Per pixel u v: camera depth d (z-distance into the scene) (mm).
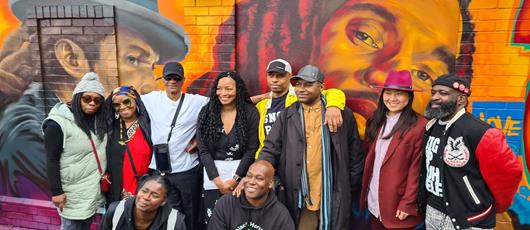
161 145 3121
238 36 3580
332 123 2734
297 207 2898
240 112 3043
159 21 3672
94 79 3031
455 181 2412
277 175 3033
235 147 3049
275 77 3074
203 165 3127
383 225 2816
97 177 3133
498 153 2258
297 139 2867
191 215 3273
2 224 4395
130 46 3779
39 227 4289
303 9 3432
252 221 2654
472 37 3086
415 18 3229
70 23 3854
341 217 2842
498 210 2475
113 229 2463
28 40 3998
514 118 3088
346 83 3438
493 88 3096
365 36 3348
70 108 3068
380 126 2857
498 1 3002
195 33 3602
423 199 2662
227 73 3041
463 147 2350
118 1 3730
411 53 3273
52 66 3984
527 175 3152
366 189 2920
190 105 3188
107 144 3160
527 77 3027
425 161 2594
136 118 3205
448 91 2369
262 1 3490
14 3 3975
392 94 2676
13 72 4105
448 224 2486
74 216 3100
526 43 2992
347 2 3346
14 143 4246
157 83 3771
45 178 4230
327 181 2807
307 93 2803
